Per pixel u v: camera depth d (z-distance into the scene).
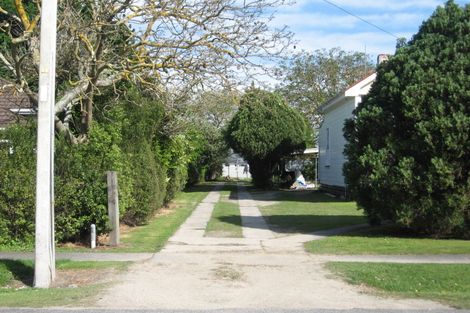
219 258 11.16
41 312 7.08
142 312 7.11
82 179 12.54
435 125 12.75
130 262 10.70
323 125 34.06
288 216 19.55
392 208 13.55
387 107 13.91
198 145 31.16
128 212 16.06
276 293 8.30
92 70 13.78
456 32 13.65
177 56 14.04
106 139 13.95
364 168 13.79
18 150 12.52
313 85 51.62
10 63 15.72
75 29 13.41
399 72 13.98
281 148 35.25
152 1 13.69
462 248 12.08
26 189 12.20
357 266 10.18
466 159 12.77
